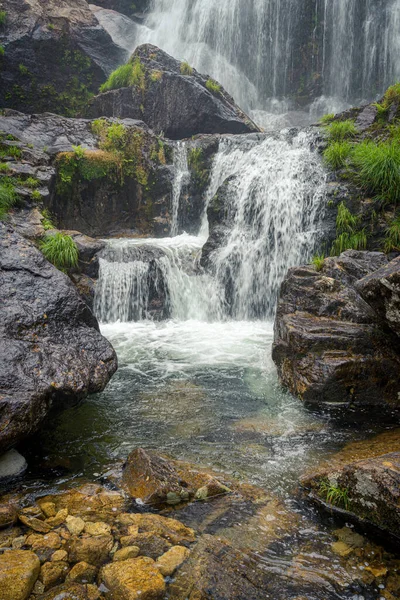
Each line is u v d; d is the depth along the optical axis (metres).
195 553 3.42
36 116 13.94
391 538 3.63
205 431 5.29
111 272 9.59
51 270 6.54
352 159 10.26
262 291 10.19
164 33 23.22
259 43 23.06
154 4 24.72
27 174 10.90
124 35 21.83
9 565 3.20
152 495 3.98
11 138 12.20
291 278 7.49
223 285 10.37
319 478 4.16
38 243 9.08
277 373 6.82
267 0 22.64
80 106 18.11
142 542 3.50
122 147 13.44
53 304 6.01
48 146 12.67
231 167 12.98
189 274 10.33
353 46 21.91
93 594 3.06
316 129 12.43
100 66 18.47
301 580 3.22
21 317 5.60
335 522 3.82
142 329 9.21
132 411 5.78
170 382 6.68
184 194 13.62
